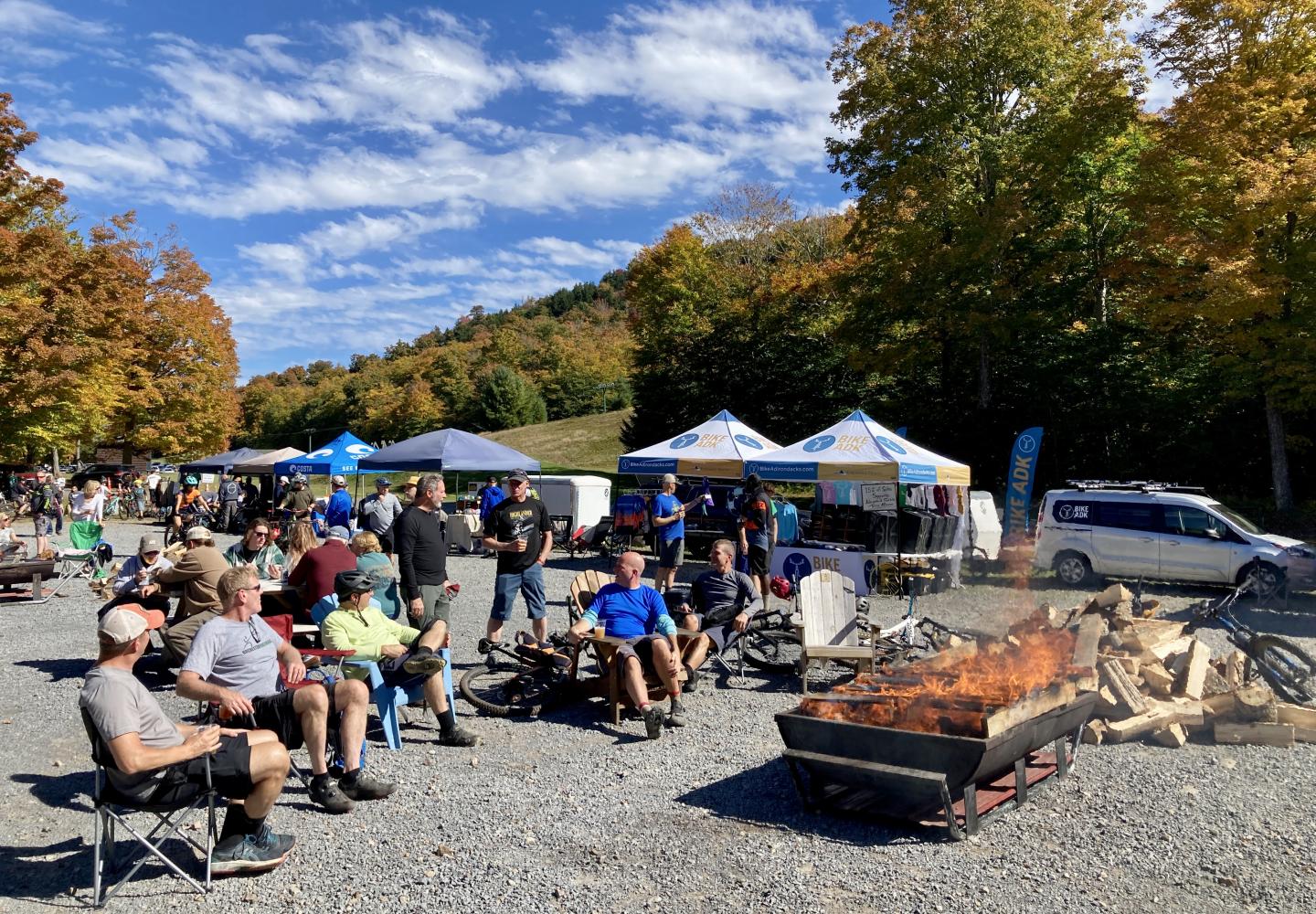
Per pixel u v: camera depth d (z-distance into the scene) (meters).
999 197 26.95
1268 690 6.98
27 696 7.92
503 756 6.39
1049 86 28.25
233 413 48.47
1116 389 27.78
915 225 28.20
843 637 8.68
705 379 40.84
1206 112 20.08
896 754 5.01
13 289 29.27
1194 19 21.00
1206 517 14.69
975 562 19.02
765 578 12.12
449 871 4.47
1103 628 7.21
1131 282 26.39
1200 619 8.13
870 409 35.66
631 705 7.48
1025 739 5.14
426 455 19.00
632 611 7.69
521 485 8.77
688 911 4.05
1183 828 5.01
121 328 33.56
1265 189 18.80
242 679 5.30
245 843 4.54
